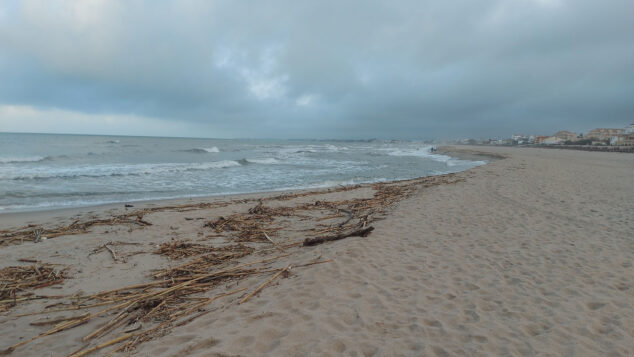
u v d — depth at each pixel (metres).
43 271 4.49
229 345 2.65
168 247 5.58
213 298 3.62
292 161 28.84
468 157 39.38
